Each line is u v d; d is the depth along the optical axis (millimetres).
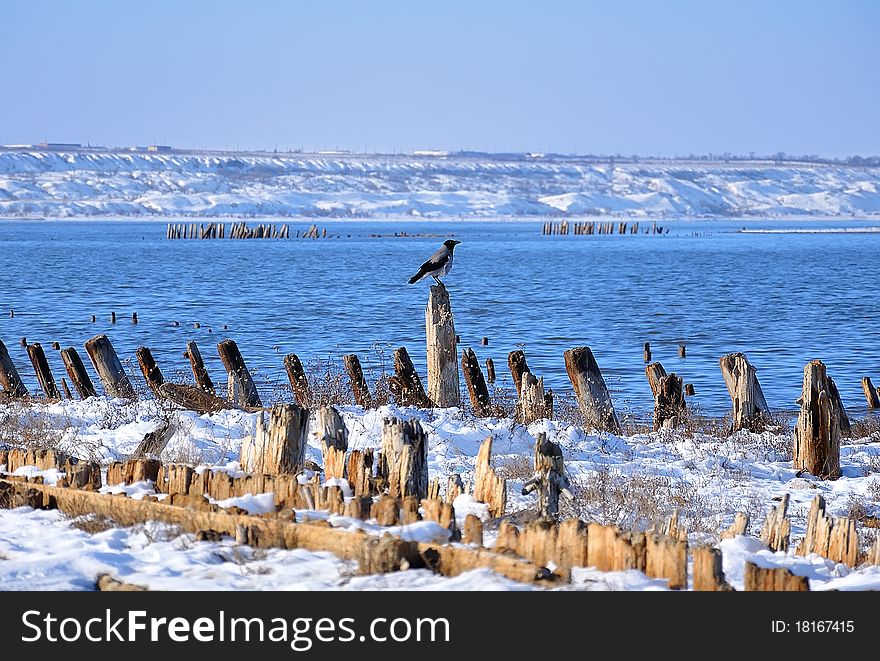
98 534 22672
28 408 45094
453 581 18578
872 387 62375
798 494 34656
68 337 96625
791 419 55688
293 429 28266
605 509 27953
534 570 18500
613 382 71375
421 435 26062
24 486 25828
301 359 79062
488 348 90000
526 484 24969
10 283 171000
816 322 114000
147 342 92750
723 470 38250
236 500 23734
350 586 18656
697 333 103062
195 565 20156
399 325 107312
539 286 169500
